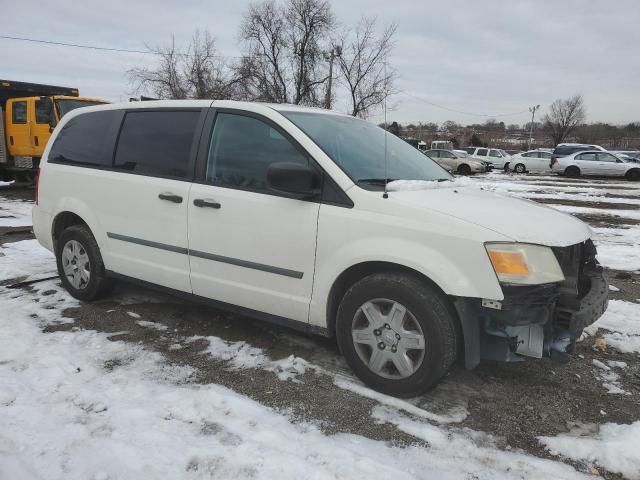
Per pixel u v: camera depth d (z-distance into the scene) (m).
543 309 2.90
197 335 4.07
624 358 3.88
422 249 2.99
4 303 4.68
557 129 71.12
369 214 3.16
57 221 4.94
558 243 2.95
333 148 3.53
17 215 9.77
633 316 4.73
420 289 3.00
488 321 3.03
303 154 3.44
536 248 2.88
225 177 3.76
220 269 3.78
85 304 4.72
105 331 4.11
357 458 2.58
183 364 3.58
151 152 4.24
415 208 3.07
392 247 3.04
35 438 2.66
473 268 2.86
